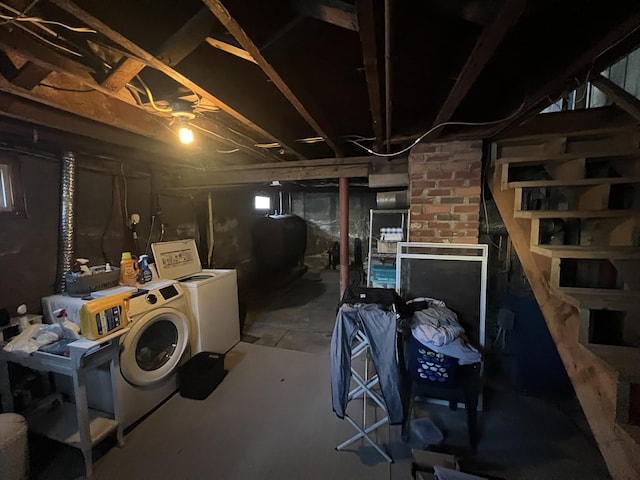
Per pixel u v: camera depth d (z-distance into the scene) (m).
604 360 1.08
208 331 2.71
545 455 1.74
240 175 3.19
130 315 1.91
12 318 1.95
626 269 1.44
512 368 2.45
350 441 1.80
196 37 1.09
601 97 2.96
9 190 2.00
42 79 1.35
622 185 1.85
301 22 1.13
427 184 2.34
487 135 2.10
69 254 2.23
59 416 1.83
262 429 1.96
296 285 5.73
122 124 1.85
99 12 0.88
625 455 0.99
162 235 3.39
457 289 2.23
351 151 3.14
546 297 1.61
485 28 0.93
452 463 1.46
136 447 1.81
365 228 7.14
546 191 2.49
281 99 1.88
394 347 1.62
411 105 2.00
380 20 1.02
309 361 2.84
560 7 1.01
